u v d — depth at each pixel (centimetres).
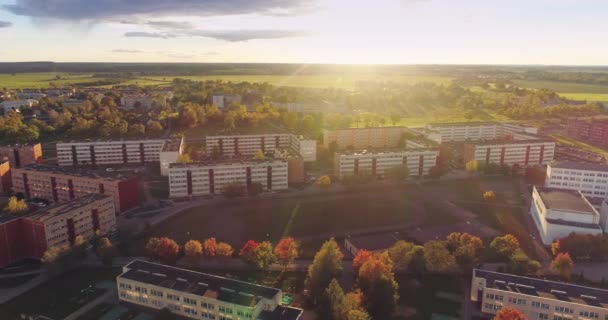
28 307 19475
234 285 19012
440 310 19562
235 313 17738
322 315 18750
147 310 19400
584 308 17950
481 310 19412
